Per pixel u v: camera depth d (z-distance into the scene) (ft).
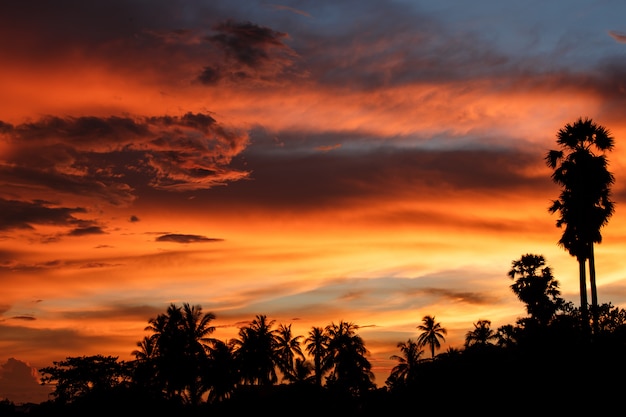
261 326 310.24
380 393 154.30
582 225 141.90
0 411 254.47
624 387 110.52
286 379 302.66
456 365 130.11
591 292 139.44
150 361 269.23
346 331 301.43
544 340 118.52
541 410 114.52
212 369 277.03
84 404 238.89
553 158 149.07
